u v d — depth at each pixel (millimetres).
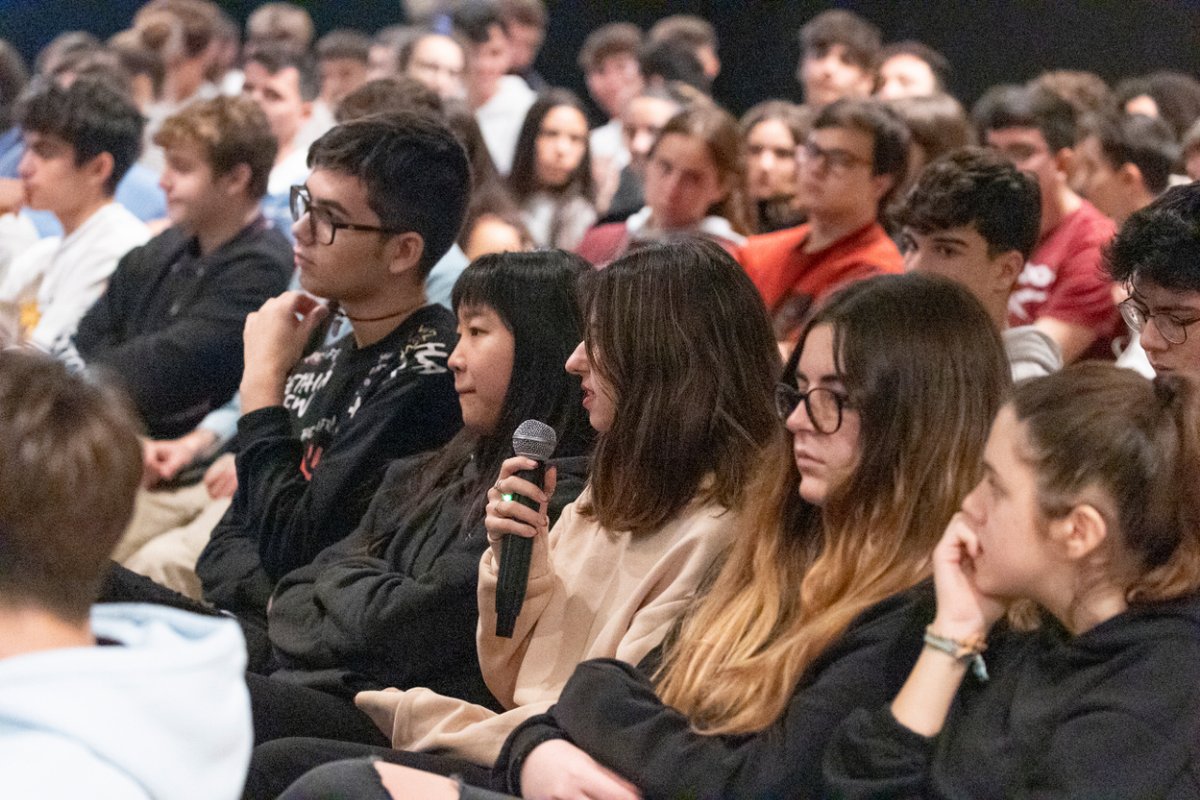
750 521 2789
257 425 4082
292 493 3982
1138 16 9461
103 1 11977
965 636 2266
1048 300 5379
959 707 2332
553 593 3135
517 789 2719
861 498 2578
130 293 5641
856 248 5430
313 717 3354
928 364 2562
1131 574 2223
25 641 1688
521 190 7688
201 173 5383
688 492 3068
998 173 4289
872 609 2496
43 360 1758
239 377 5395
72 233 6086
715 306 3088
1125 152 5797
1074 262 5344
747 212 6340
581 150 7695
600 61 10164
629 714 2633
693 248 3143
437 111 5719
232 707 1802
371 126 4086
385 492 3740
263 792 2943
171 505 5191
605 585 3115
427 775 2570
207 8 9719
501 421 3496
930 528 2541
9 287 6152
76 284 5926
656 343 3062
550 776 2631
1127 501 2164
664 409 3055
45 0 11906
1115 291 5102
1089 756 2133
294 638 3547
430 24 10086
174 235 5637
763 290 5559
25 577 1674
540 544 3086
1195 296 2949
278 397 4160
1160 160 5781
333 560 3689
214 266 5441
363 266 4094
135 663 1687
